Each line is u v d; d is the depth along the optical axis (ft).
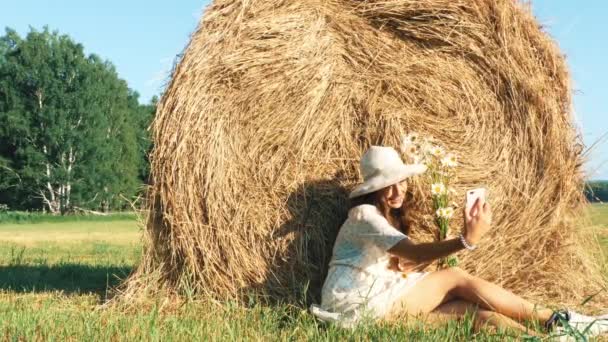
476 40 18.53
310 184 17.90
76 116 161.27
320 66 18.17
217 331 14.06
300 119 17.92
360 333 13.50
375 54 18.51
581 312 17.74
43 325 14.42
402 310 14.73
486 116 18.37
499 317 13.84
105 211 167.94
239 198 17.81
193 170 17.79
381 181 15.55
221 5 18.38
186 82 17.93
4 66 160.76
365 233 15.14
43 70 157.48
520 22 18.56
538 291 18.49
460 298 14.94
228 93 17.97
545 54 18.56
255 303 17.53
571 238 18.86
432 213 17.61
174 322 14.44
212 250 17.79
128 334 13.58
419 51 18.61
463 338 13.15
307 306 17.40
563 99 18.56
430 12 18.57
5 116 157.69
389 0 18.67
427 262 14.48
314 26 18.47
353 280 15.20
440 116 18.22
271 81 17.97
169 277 18.35
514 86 18.31
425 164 17.46
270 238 17.76
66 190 158.40
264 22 18.20
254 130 17.93
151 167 18.15
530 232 18.13
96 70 163.53
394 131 17.88
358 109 18.24
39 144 159.63
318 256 17.76
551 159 18.12
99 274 25.22
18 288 21.63
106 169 162.81
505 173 18.12
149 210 18.49
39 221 115.24
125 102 186.60
